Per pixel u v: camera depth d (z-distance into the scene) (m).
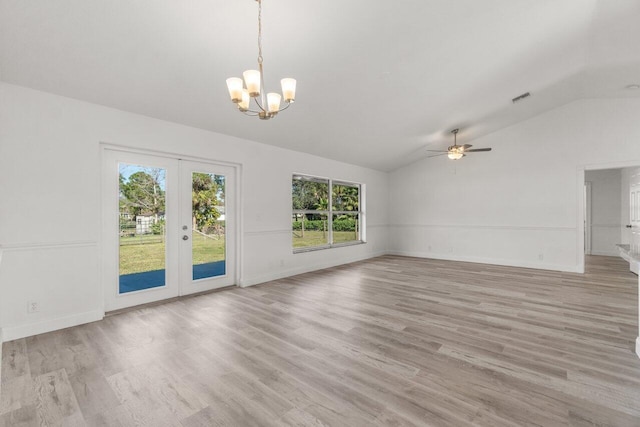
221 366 2.23
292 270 5.48
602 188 7.40
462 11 2.73
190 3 2.20
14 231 2.75
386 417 1.68
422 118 5.03
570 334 2.78
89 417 1.69
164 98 3.33
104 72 2.78
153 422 1.65
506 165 6.27
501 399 1.83
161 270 3.89
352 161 6.73
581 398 1.84
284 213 5.35
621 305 3.62
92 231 3.20
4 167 2.69
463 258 6.93
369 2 2.45
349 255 6.87
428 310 3.48
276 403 1.81
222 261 4.54
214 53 2.75
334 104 4.09
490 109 5.14
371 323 3.09
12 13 2.08
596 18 3.03
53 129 2.95
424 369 2.19
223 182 4.53
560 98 5.22
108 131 3.31
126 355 2.40
